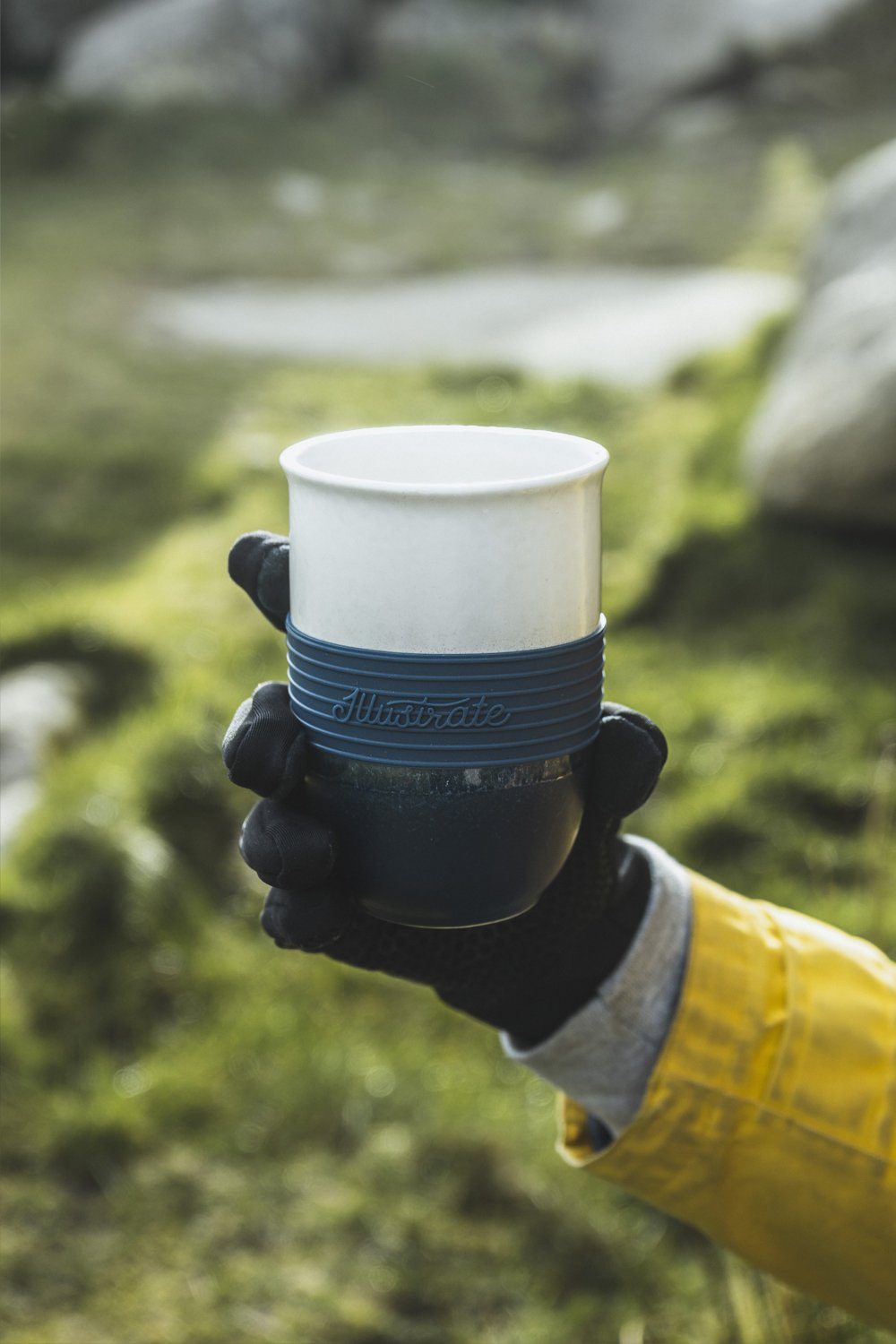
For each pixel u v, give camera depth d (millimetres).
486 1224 2365
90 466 6293
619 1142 949
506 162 13234
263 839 810
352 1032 2795
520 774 792
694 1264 2236
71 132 12273
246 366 7883
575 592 792
